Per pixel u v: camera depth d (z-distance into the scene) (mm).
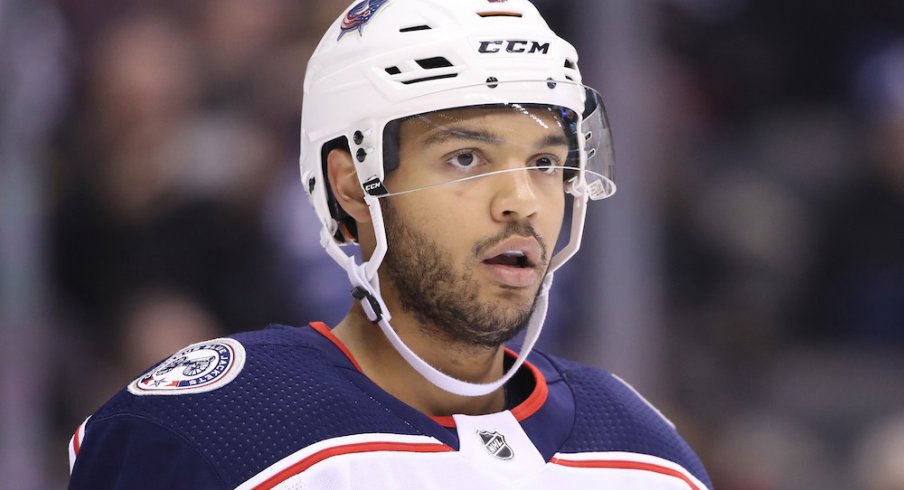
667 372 14141
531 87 6105
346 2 14352
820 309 16391
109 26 14023
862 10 18000
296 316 13273
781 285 15805
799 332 16156
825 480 14531
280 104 14242
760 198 16031
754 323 15250
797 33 17875
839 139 17344
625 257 12664
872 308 16484
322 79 6461
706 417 14203
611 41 13031
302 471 5754
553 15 13039
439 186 6055
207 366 6180
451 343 6309
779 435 14523
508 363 6973
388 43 6191
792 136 17188
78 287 13305
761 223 15828
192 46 14273
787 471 14312
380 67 6180
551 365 7121
